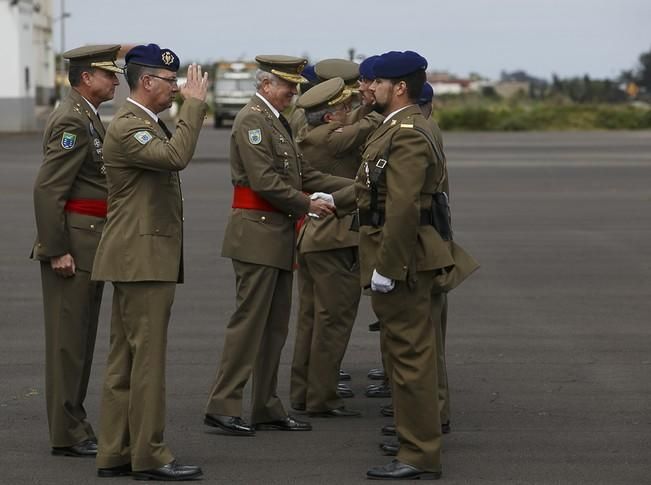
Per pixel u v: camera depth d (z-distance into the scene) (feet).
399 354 51.13
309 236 61.87
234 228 58.59
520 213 158.40
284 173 58.85
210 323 84.33
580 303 93.04
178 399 64.18
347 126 63.21
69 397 54.13
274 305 59.67
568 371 70.85
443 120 514.68
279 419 59.52
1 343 77.77
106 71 53.62
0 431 58.03
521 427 59.16
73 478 51.08
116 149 50.55
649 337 80.38
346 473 51.75
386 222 49.75
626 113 532.32
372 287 50.44
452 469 52.24
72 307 53.93
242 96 454.40
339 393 66.54
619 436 57.36
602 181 213.87
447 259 50.85
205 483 50.29
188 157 50.14
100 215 54.08
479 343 78.54
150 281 50.70
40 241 53.06
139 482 50.52
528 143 369.91
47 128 53.16
